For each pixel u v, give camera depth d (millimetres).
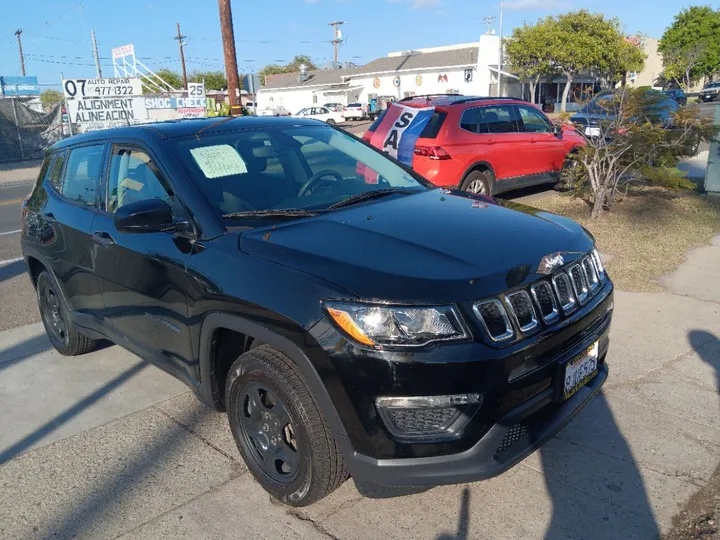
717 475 3158
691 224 8156
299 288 2658
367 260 2691
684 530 2791
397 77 53156
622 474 3193
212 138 3777
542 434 2730
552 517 2895
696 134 8453
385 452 2506
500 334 2549
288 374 2721
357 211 3350
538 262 2795
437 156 8805
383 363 2434
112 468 3398
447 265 2645
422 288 2498
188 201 3299
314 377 2598
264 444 3023
